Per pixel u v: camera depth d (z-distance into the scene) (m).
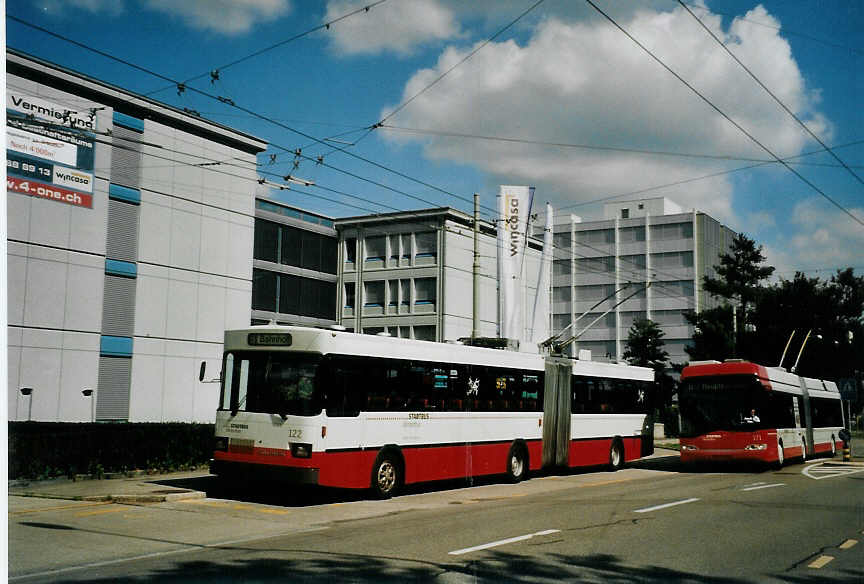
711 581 7.86
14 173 25.30
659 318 87.94
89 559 8.74
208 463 20.42
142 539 10.20
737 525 11.79
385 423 15.54
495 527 11.48
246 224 33.44
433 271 47.00
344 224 49.53
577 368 22.75
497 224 36.03
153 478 17.94
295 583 7.45
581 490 17.86
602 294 91.25
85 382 27.34
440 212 46.97
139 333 29.19
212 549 9.48
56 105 26.53
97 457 17.77
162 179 30.16
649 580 7.85
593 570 8.29
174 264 30.52
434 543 9.97
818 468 25.50
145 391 29.30
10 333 25.30
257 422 14.44
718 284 65.25
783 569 8.52
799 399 28.53
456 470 17.44
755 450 23.03
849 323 55.91
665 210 91.19
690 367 24.36
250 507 13.91
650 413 26.41
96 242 27.89
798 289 55.53
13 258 25.38
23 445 16.33
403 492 17.25
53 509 13.10
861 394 35.78
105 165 28.17
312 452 13.95
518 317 35.72
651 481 20.52
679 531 11.16
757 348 55.59
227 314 32.41
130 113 29.09
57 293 26.62
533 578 7.82
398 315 47.75
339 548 9.56
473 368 18.42
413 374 16.45
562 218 95.19
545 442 20.88
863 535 10.92
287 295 45.44
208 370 31.59
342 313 49.16
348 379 14.77
